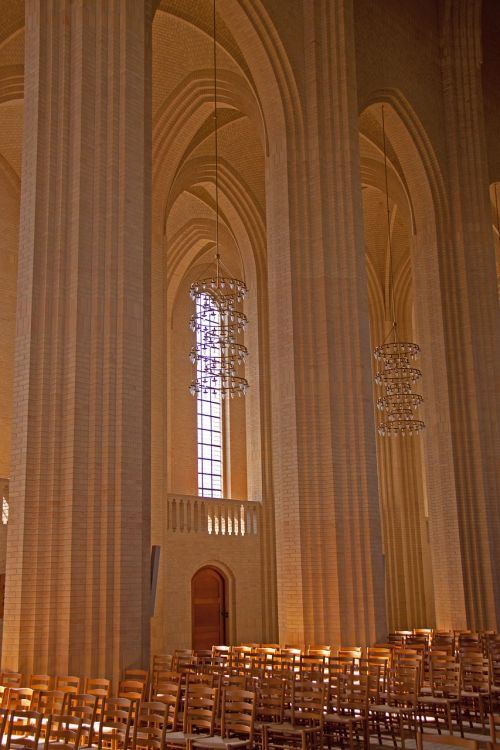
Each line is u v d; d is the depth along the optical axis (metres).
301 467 18.55
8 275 25.03
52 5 14.91
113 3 15.27
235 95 23.59
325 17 21.31
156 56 23.52
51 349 13.69
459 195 26.38
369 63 23.58
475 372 25.30
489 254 26.30
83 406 13.55
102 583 13.02
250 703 10.55
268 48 20.55
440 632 21.94
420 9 26.66
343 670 13.45
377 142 26.91
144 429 14.12
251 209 29.30
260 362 28.61
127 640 13.02
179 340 32.97
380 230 34.25
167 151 25.36
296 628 17.83
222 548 26.03
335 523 18.22
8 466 23.91
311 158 20.41
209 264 34.31
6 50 21.39
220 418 34.00
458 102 27.14
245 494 33.62
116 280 14.24
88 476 13.38
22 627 12.43
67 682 12.27
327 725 11.69
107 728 10.68
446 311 25.70
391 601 32.84
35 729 9.39
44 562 12.88
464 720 13.32
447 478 24.78
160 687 11.26
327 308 19.42
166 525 23.70
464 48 27.47
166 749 10.23
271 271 20.16
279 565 18.59
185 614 24.38
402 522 34.00
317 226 19.94
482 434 25.02
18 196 25.62
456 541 24.27
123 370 13.85
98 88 14.85
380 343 34.84
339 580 17.94
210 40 23.03
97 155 14.59
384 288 35.16
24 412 13.28
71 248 14.09
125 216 14.47
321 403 19.00
